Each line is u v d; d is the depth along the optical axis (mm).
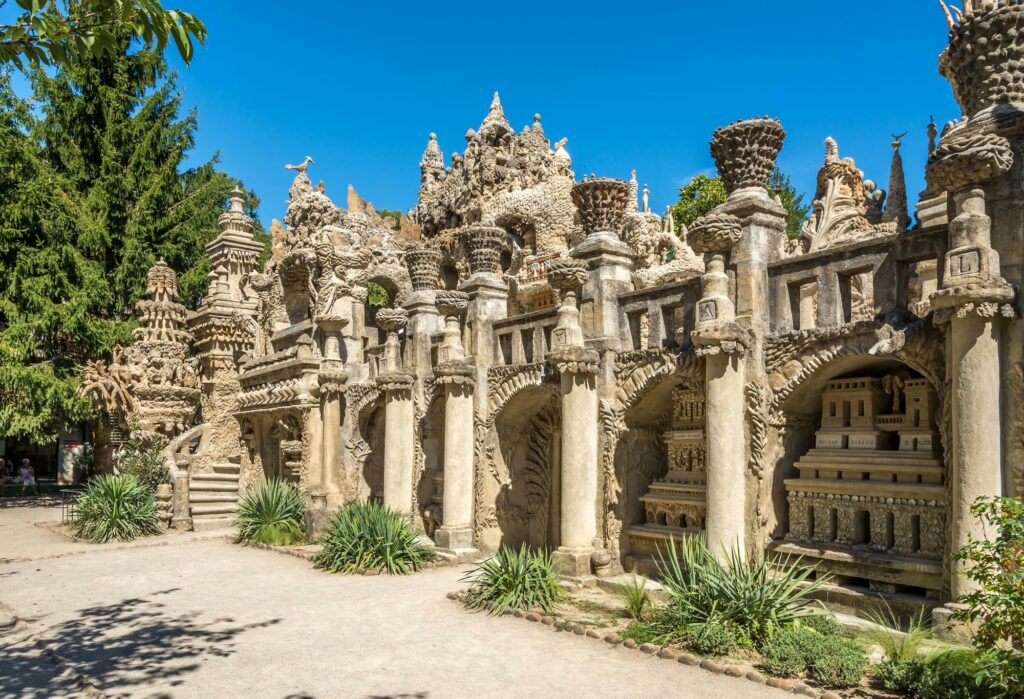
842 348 8914
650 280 17828
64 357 29516
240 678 8016
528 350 14039
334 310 18547
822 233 14414
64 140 32750
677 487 11406
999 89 7801
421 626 9977
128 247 31984
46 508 26875
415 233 31844
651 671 7898
